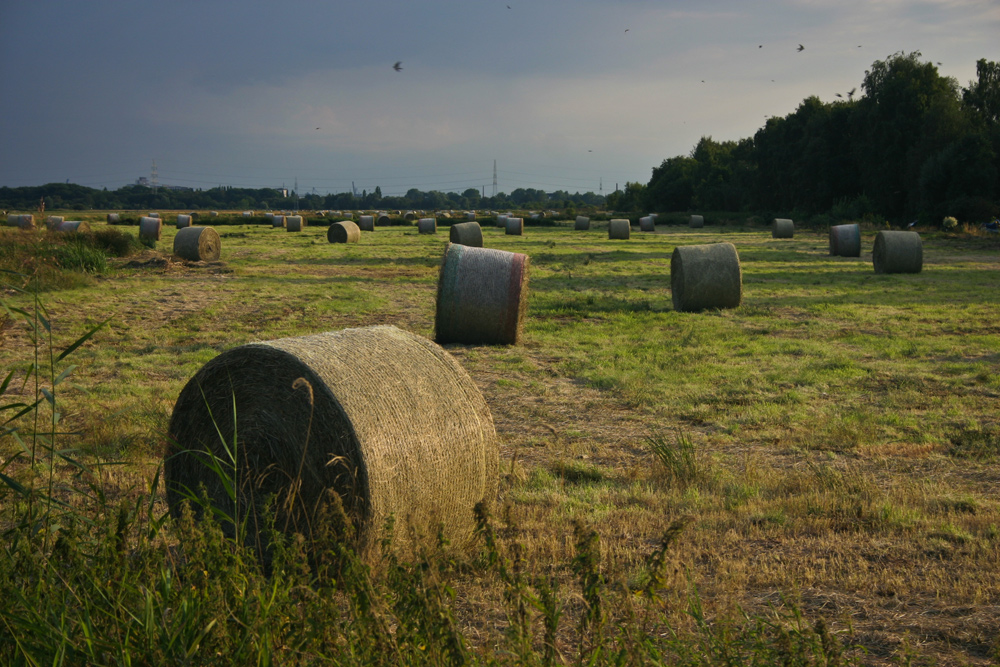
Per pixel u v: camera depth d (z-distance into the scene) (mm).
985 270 27000
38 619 3029
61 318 15508
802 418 8836
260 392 5023
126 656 2848
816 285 22516
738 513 5906
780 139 77938
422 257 32500
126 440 7289
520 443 8047
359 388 4820
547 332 15086
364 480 4555
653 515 5844
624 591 3035
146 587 3305
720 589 4516
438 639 2770
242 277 24391
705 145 120312
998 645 3518
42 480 5941
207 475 5262
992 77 64875
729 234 55594
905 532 5465
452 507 5098
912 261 25688
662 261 31391
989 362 11766
